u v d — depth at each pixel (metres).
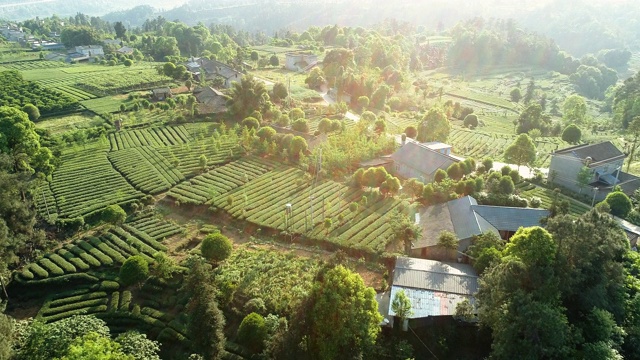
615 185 104.25
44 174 95.06
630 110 161.00
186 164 109.00
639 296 58.50
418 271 65.31
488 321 53.19
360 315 49.62
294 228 82.75
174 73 192.00
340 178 105.25
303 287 65.56
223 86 191.00
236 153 115.62
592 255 54.34
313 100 173.75
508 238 78.19
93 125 136.62
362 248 76.25
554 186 108.75
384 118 148.25
